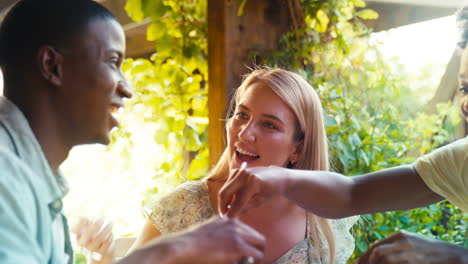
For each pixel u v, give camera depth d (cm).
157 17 265
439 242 100
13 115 97
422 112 320
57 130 102
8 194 81
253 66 246
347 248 189
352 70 286
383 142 276
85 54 100
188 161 285
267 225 170
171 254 74
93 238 152
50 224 94
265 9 255
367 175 153
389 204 151
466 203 146
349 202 148
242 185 124
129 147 292
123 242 223
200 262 76
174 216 175
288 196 136
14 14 101
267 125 169
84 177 332
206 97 277
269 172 130
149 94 276
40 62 99
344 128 259
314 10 269
